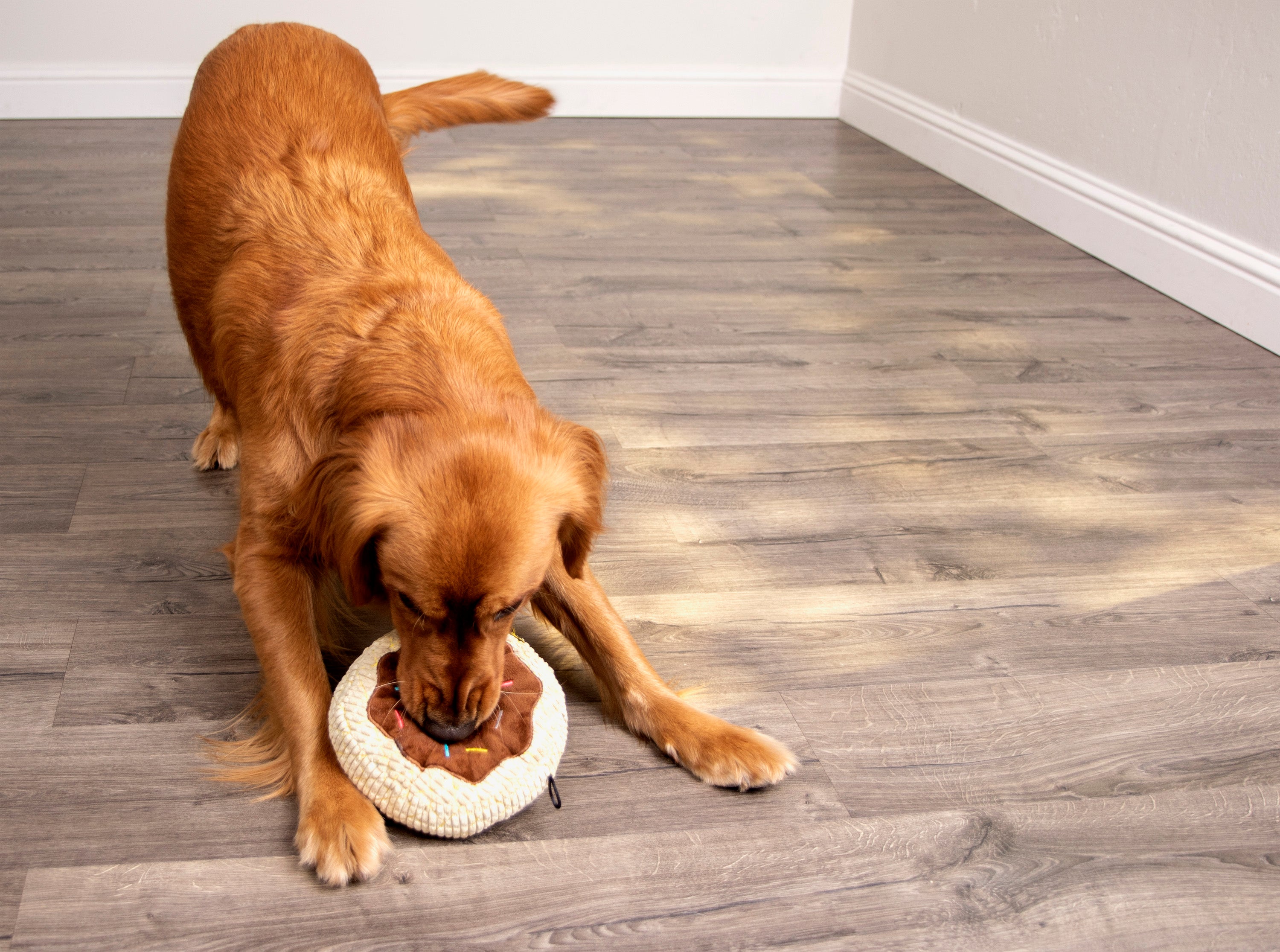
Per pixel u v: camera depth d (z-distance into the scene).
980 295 2.49
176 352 2.03
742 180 3.31
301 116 1.48
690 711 1.24
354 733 1.10
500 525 1.01
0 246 2.47
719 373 2.07
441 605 1.02
